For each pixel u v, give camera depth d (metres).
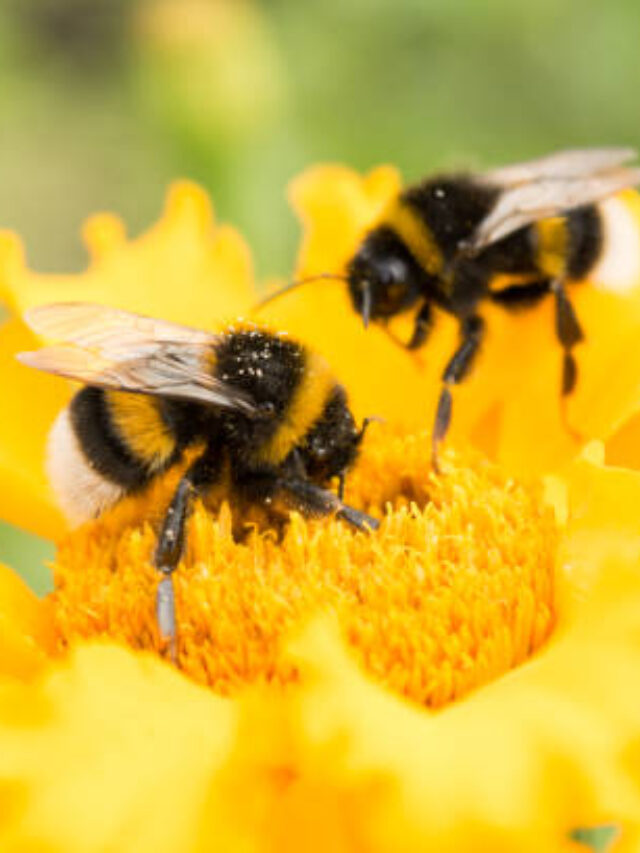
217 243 0.14
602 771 0.11
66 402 0.13
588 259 0.14
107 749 0.11
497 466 0.13
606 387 0.13
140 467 0.12
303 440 0.12
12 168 0.27
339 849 0.11
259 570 0.12
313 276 0.14
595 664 0.11
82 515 0.13
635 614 0.11
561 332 0.13
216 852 0.11
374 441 0.13
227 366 0.12
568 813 0.10
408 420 0.14
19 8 0.29
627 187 0.14
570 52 0.21
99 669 0.11
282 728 0.11
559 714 0.11
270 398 0.12
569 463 0.13
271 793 0.11
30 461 0.13
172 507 0.12
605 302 0.14
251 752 0.11
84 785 0.11
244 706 0.11
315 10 0.21
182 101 0.18
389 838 0.10
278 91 0.19
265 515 0.12
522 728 0.11
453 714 0.11
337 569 0.12
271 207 0.18
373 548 0.12
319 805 0.11
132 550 0.12
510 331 0.14
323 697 0.11
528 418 0.13
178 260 0.14
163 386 0.12
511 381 0.14
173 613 0.12
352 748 0.11
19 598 0.12
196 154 0.18
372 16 0.21
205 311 0.14
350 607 0.12
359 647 0.12
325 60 0.20
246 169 0.18
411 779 0.10
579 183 0.14
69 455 0.13
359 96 0.20
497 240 0.14
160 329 0.12
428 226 0.14
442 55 0.21
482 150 0.20
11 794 0.11
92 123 0.28
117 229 0.14
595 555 0.12
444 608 0.12
